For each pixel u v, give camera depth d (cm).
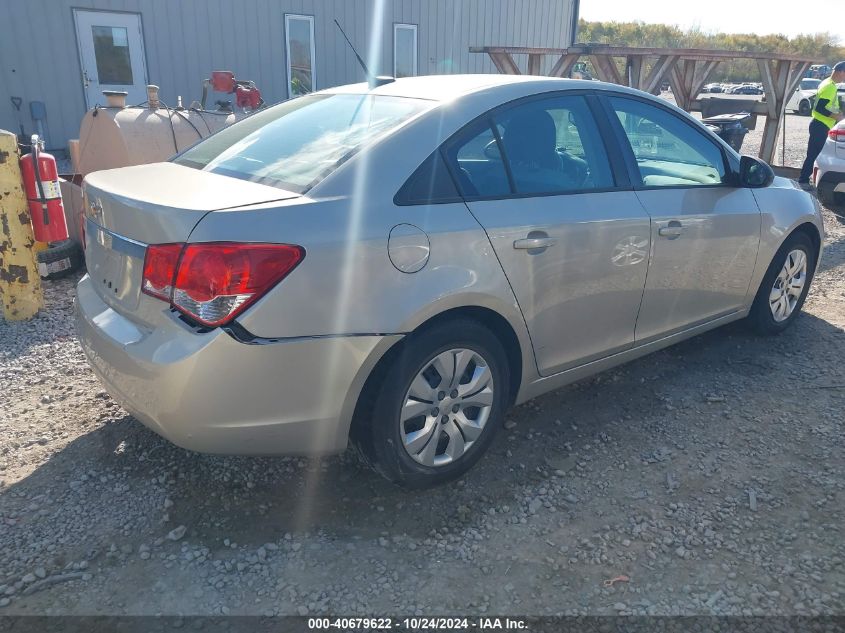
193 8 1227
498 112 292
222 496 281
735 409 355
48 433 325
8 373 389
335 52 1398
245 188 252
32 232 468
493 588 235
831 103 966
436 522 268
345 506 277
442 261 256
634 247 323
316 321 231
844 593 232
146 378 230
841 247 674
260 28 1300
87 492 283
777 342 441
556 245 291
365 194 247
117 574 239
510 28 1648
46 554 248
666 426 339
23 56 1112
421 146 266
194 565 244
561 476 298
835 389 377
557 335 307
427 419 271
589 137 323
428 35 1516
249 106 911
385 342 244
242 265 219
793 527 265
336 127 288
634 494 286
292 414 237
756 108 1148
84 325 270
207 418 228
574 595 232
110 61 1183
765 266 411
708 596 231
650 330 354
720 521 269
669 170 354
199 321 222
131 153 626
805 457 312
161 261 229
